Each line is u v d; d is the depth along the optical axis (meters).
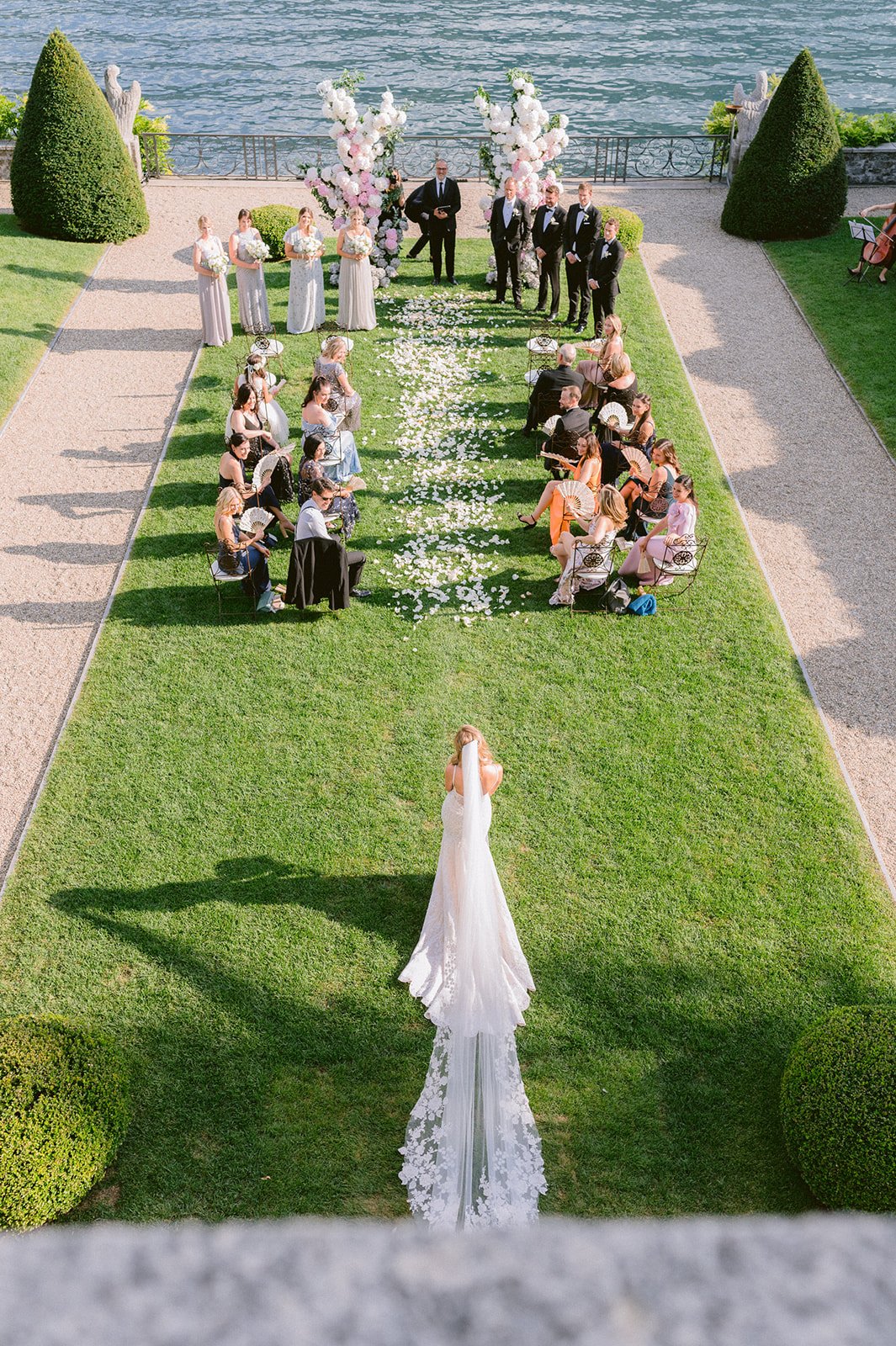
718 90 43.06
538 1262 0.55
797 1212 6.71
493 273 19.05
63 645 11.14
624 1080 7.43
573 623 11.68
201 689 10.64
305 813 9.37
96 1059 6.77
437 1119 7.02
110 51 47.47
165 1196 6.70
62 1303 0.54
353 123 17.61
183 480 13.76
